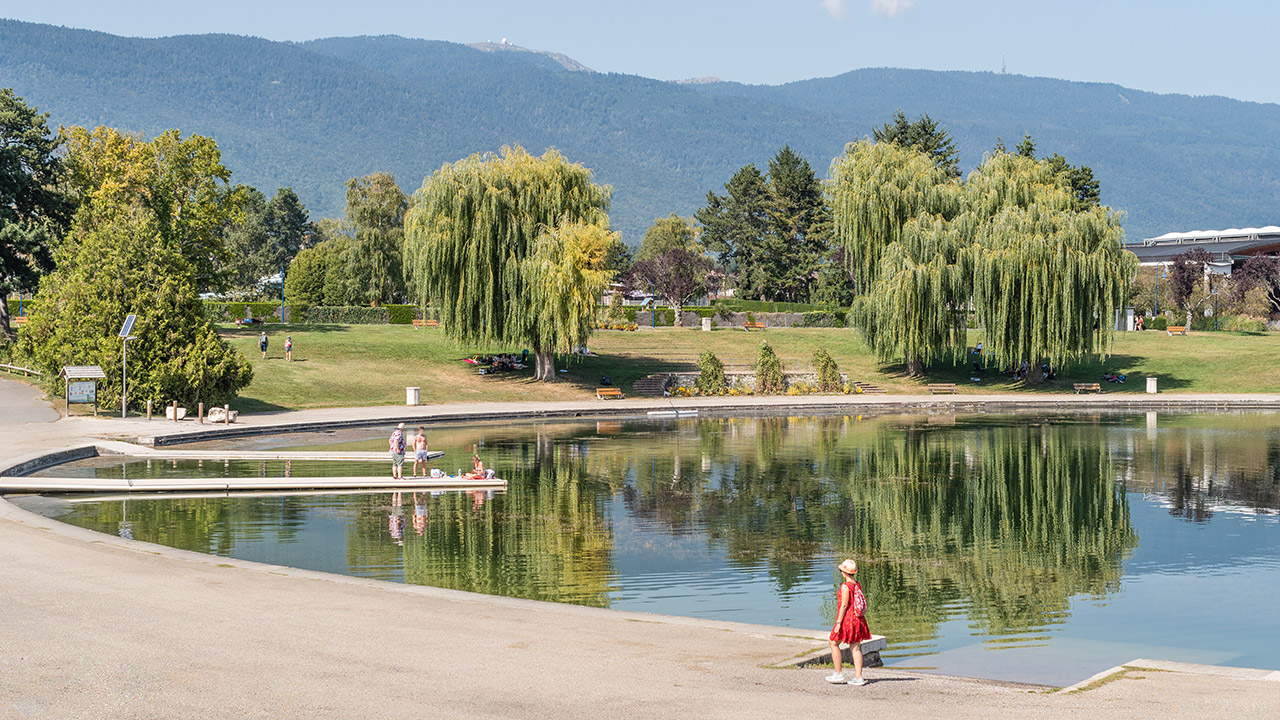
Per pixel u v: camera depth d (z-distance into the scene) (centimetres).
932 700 1245
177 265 5447
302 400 6128
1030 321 7175
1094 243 7150
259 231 17875
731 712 1168
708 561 2520
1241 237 13538
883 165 7612
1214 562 2594
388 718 1119
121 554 2119
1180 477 3903
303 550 2520
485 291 6650
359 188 11981
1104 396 7088
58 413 5100
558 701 1196
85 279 5291
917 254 7344
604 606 2069
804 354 8456
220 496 3297
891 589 2292
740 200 17150
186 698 1171
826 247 14862
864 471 3997
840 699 1240
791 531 2908
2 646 1374
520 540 2720
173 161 7912
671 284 11994
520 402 6512
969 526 3017
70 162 7656
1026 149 10912
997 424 5734
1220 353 8481
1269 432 5334
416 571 2338
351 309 9888
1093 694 1276
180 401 5247
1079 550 2719
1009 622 2022
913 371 7806
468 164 6775
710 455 4416
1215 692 1281
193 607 1648
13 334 7562
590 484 3638
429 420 5541
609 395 6844
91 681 1230
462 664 1355
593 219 6931
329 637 1480
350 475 3716
